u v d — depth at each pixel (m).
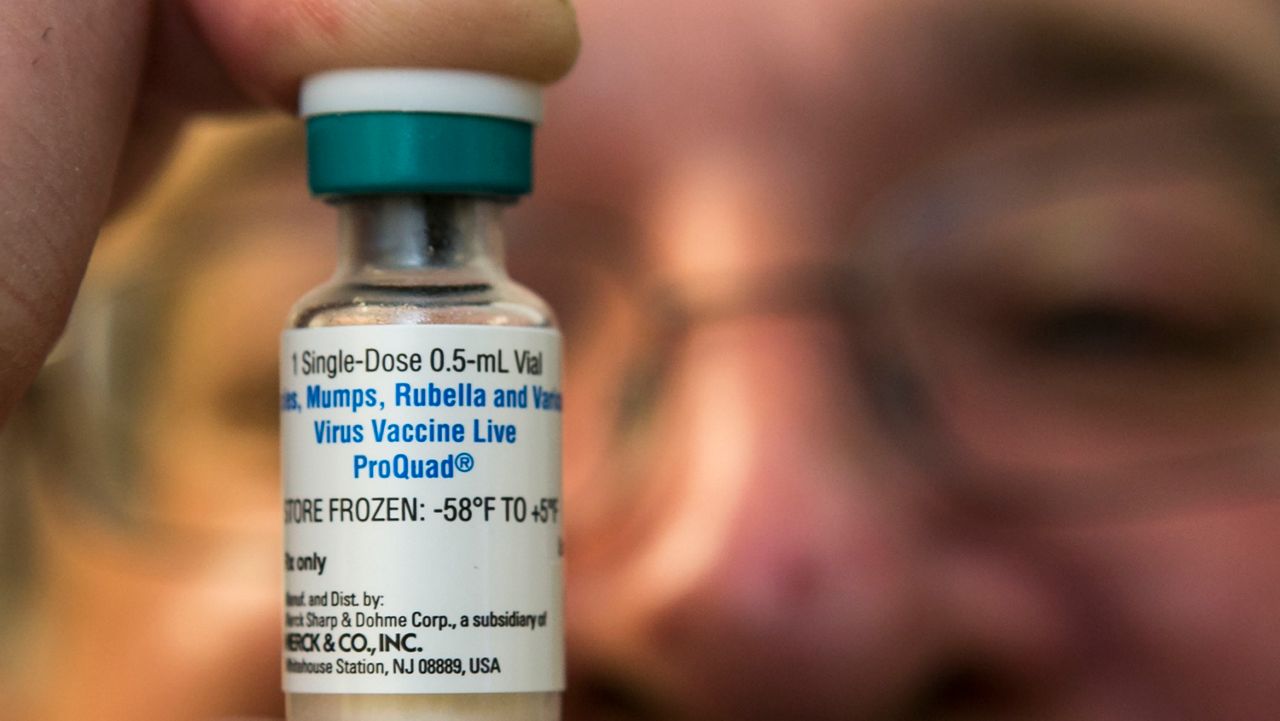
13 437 0.29
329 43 0.14
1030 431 0.25
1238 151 0.25
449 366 0.14
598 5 0.26
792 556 0.23
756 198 0.25
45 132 0.14
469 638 0.14
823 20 0.25
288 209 0.27
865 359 0.25
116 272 0.28
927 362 0.25
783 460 0.24
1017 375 0.25
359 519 0.14
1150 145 0.25
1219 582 0.24
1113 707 0.24
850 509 0.24
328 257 0.27
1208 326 0.25
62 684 0.29
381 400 0.14
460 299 0.14
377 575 0.13
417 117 0.14
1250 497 0.25
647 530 0.25
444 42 0.13
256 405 0.28
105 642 0.28
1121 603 0.24
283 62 0.14
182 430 0.28
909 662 0.23
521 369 0.14
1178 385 0.25
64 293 0.14
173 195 0.28
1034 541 0.25
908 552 0.24
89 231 0.14
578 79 0.26
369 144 0.14
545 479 0.14
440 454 0.14
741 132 0.25
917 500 0.24
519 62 0.14
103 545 0.28
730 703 0.23
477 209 0.14
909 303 0.25
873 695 0.23
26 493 0.29
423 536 0.14
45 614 0.29
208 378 0.28
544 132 0.26
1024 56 0.25
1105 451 0.25
